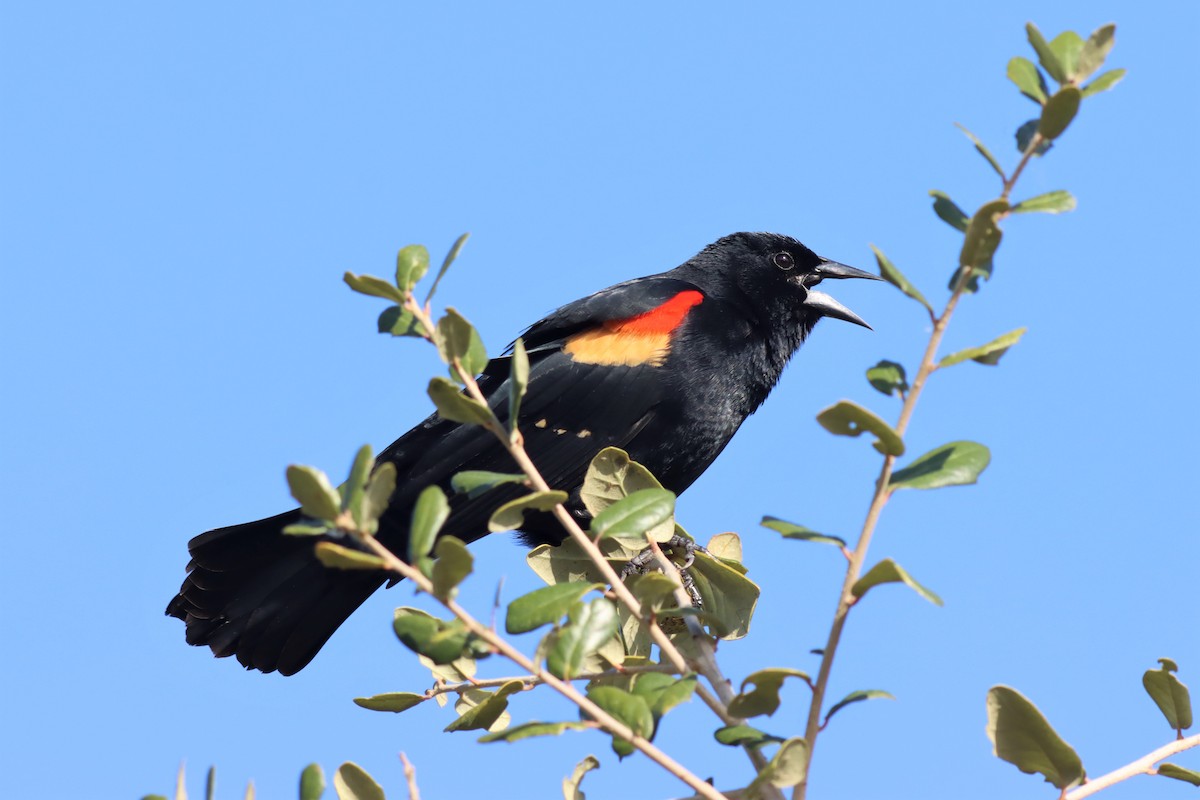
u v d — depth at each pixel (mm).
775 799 5363
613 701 5152
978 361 5355
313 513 4691
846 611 5098
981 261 5207
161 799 4840
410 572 4836
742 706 5516
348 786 6000
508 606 5367
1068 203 5199
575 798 6254
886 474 5148
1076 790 5395
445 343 5652
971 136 5207
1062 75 5238
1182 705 5852
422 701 6945
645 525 5789
